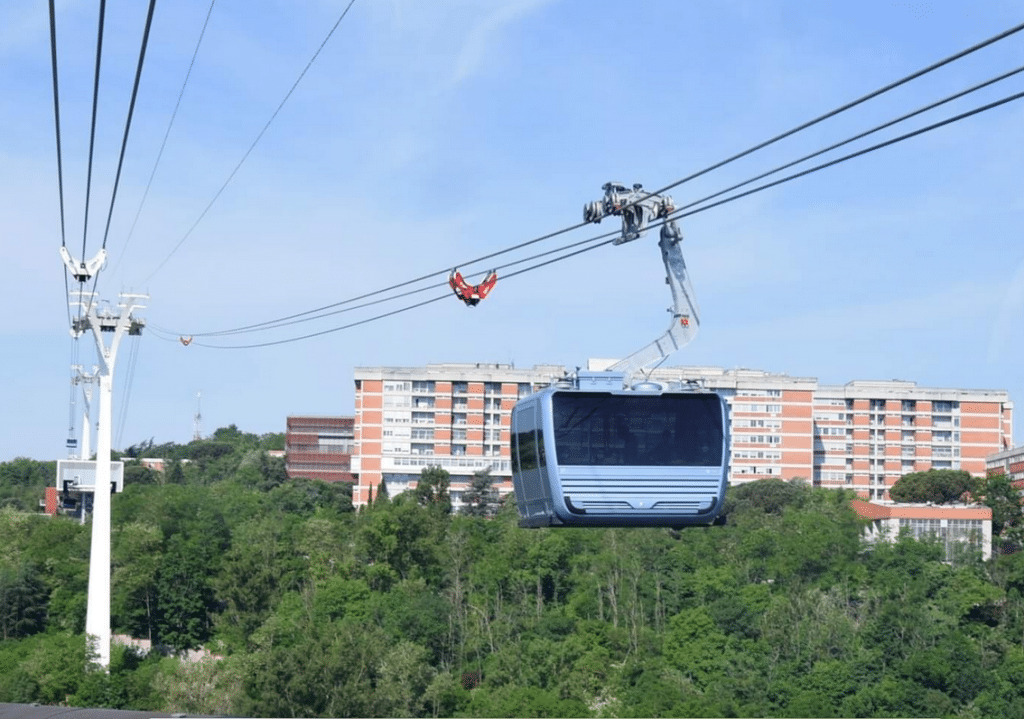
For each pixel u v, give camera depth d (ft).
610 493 102.06
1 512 514.27
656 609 408.26
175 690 308.60
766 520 515.91
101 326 310.86
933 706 347.77
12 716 85.40
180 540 425.28
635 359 109.60
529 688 341.62
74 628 394.52
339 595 397.80
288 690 302.45
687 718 333.01
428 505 541.34
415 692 323.57
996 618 425.69
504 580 434.30
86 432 507.30
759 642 385.29
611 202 109.29
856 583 445.78
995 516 587.27
